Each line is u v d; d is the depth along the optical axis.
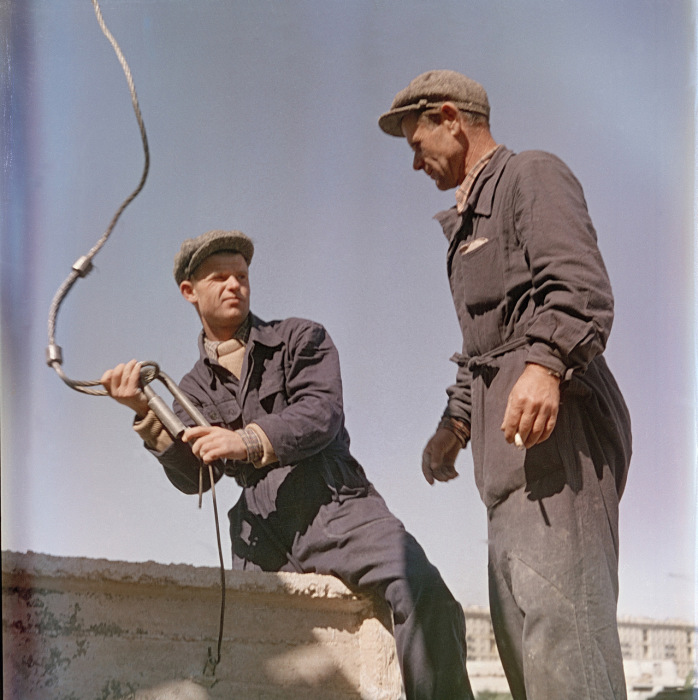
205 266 2.83
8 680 2.39
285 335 2.77
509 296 2.42
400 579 2.46
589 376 2.41
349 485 2.66
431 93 2.64
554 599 2.24
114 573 2.45
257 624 2.45
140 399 2.68
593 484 2.32
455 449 2.71
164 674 2.40
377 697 2.41
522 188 2.39
